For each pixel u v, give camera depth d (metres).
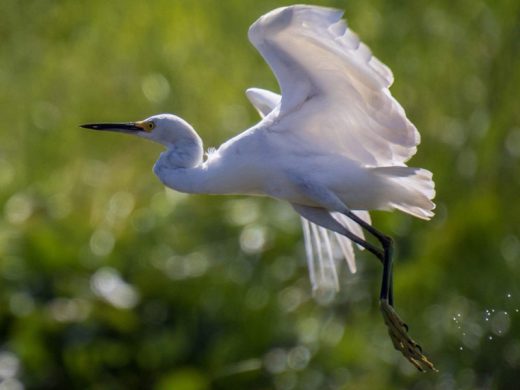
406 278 12.02
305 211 8.42
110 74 14.80
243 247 12.41
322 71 7.58
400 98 13.13
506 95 13.12
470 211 12.27
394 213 12.48
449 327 11.70
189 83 14.12
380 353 11.71
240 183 8.30
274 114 8.16
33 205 13.31
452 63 13.27
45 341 11.47
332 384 11.45
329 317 11.98
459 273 12.12
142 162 13.93
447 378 11.51
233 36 14.14
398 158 8.10
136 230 12.67
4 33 15.85
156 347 11.62
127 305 11.69
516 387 11.43
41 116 14.88
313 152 8.15
